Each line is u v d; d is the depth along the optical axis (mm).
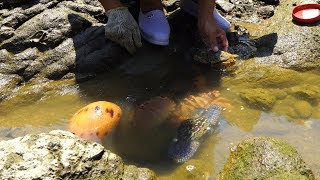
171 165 748
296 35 1030
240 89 913
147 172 692
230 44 1038
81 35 1016
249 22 1137
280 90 902
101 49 995
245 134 799
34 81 964
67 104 903
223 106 868
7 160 644
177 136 799
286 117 836
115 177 666
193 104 872
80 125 791
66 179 637
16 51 1005
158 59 1003
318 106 857
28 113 886
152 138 797
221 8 1188
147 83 944
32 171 630
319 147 764
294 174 646
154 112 846
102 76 971
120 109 848
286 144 699
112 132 802
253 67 972
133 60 999
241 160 690
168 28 1038
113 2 963
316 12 1079
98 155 676
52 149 663
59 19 1032
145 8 1057
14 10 1085
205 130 811
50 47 1003
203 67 981
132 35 976
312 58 983
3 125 855
